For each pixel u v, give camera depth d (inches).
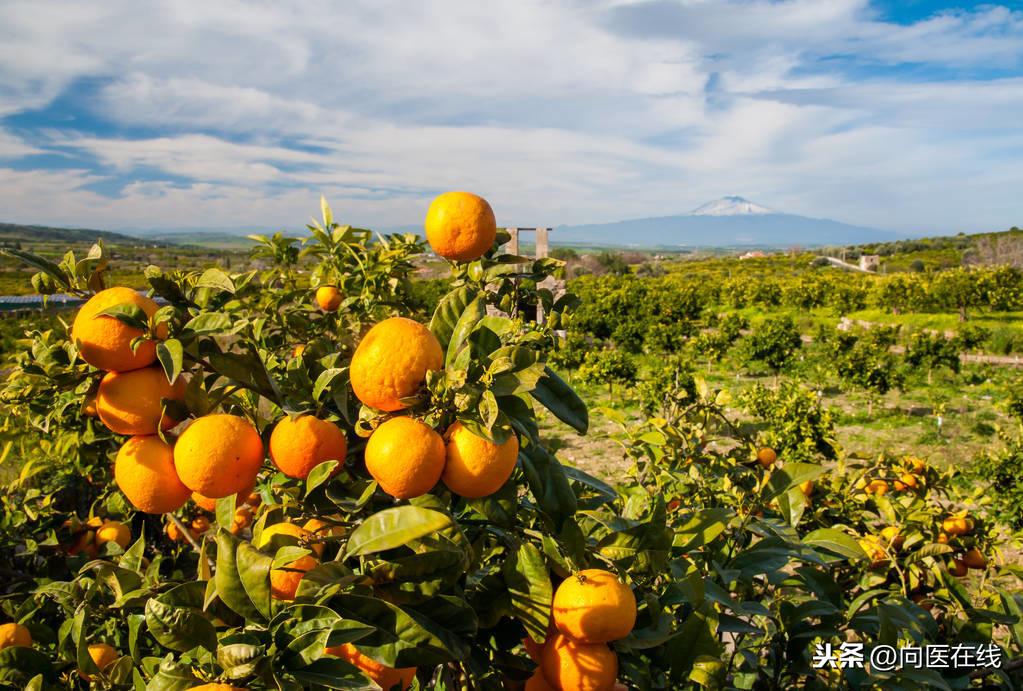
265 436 46.4
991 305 1269.7
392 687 44.8
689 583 54.8
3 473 131.1
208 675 38.7
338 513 49.7
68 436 85.8
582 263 3095.5
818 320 1289.4
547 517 48.1
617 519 55.2
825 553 88.7
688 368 573.9
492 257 63.7
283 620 38.2
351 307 103.7
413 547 44.5
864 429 492.7
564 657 43.7
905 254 3294.8
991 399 581.3
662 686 53.1
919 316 1344.7
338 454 43.9
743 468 106.0
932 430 480.1
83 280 47.9
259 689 36.2
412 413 41.9
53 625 84.2
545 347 53.7
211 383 44.8
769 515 106.2
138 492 43.2
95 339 40.9
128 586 56.5
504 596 47.1
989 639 73.6
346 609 39.9
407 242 110.1
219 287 44.3
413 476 37.8
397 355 39.6
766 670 83.9
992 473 265.3
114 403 42.2
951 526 103.9
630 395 569.6
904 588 88.0
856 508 114.2
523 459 48.3
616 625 42.3
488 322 48.6
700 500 101.8
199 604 42.3
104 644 65.2
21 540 93.5
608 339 1029.8
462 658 40.9
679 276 2896.2
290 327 93.4
